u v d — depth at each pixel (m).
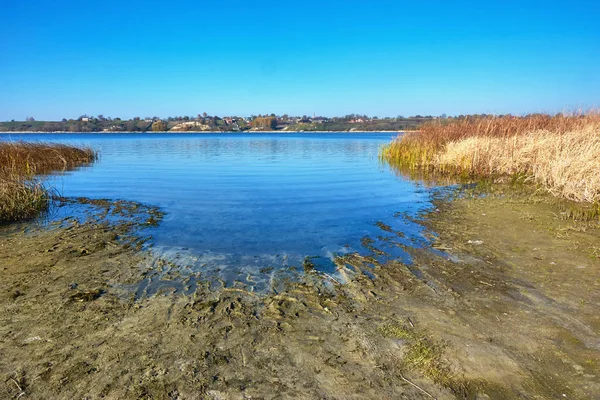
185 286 4.88
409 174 16.09
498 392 2.97
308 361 3.37
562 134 14.80
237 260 5.84
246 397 2.93
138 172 16.92
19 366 3.26
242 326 3.93
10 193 8.71
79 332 3.79
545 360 3.35
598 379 3.09
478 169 14.80
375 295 4.65
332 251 6.29
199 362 3.34
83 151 22.72
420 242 6.70
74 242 6.58
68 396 2.91
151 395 2.94
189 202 10.30
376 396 2.94
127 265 5.57
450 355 3.44
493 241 6.64
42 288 4.76
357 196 11.20
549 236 6.81
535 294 4.62
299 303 4.44
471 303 4.43
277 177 15.32
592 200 9.23
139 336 3.73
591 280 4.96
